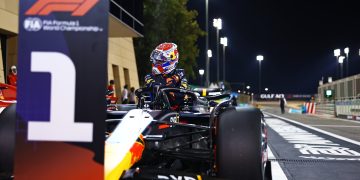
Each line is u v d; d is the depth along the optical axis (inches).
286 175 245.4
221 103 165.2
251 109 144.3
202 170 170.2
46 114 84.0
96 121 83.7
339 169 268.1
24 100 84.1
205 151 166.1
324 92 1312.7
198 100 192.1
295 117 1107.9
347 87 1107.9
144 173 116.7
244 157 134.6
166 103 175.9
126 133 127.3
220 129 139.1
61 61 84.0
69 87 84.0
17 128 84.2
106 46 83.7
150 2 1589.6
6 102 324.8
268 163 188.1
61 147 84.0
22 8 84.3
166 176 115.8
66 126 84.0
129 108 213.9
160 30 1589.6
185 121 191.8
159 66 198.2
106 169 103.7
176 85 200.2
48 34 84.0
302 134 525.7
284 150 361.4
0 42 607.8
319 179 235.9
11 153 137.4
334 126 691.4
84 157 83.9
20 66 84.2
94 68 83.8
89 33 83.9
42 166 84.0
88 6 83.9
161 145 174.2
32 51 84.1
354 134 526.3
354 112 960.9
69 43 84.0
